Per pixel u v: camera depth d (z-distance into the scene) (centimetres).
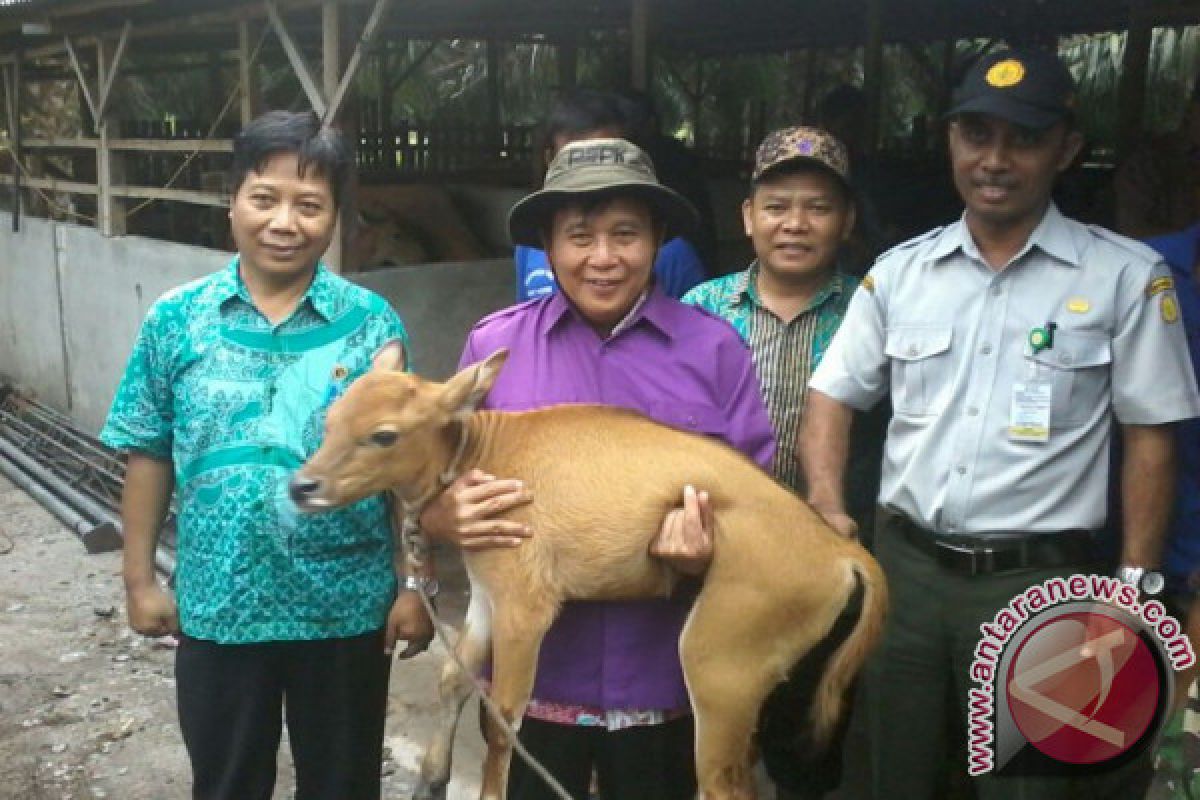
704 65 1380
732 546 234
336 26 578
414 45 1231
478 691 240
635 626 251
